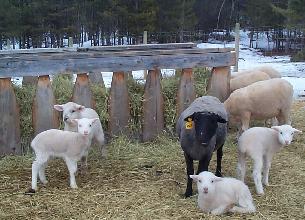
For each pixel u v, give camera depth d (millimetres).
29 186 3314
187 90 4539
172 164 3785
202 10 20438
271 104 4301
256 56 15008
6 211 2904
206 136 2973
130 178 3471
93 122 3316
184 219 2775
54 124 4121
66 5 17719
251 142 3143
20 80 6465
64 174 3562
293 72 9789
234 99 4336
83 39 19125
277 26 18000
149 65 4340
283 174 3533
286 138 3133
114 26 17469
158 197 3107
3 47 17359
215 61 4586
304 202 3025
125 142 4250
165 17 17297
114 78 4285
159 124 4480
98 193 3166
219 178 2832
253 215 2816
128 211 2887
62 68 4070
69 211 2893
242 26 20797
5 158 3895
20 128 4098
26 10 16391
